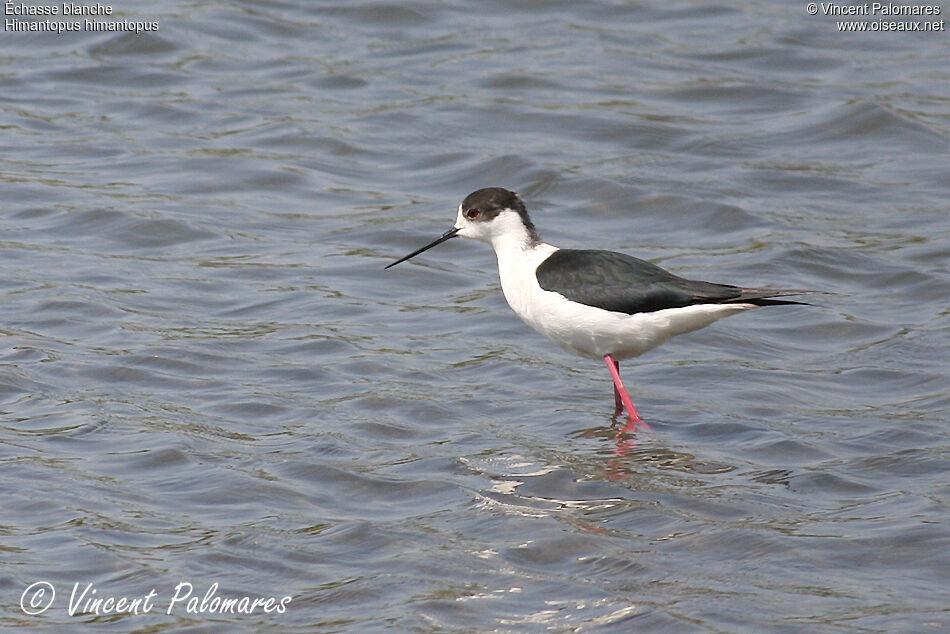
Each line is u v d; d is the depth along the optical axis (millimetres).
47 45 22266
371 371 12461
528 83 21141
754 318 14102
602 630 8047
